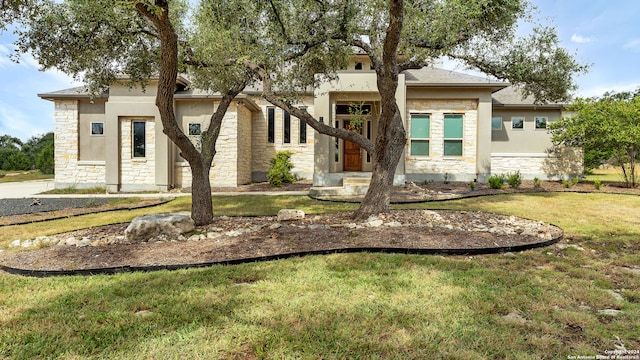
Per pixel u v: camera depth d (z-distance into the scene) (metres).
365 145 7.16
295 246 5.19
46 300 3.44
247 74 7.29
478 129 15.00
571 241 5.61
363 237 5.58
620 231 6.27
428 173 15.27
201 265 4.48
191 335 2.68
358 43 7.14
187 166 15.23
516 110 16.95
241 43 6.25
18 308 3.26
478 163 15.02
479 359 2.36
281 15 6.67
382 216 6.88
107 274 4.25
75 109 15.31
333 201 10.42
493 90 15.19
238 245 5.27
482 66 8.16
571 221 7.21
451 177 15.24
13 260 4.75
